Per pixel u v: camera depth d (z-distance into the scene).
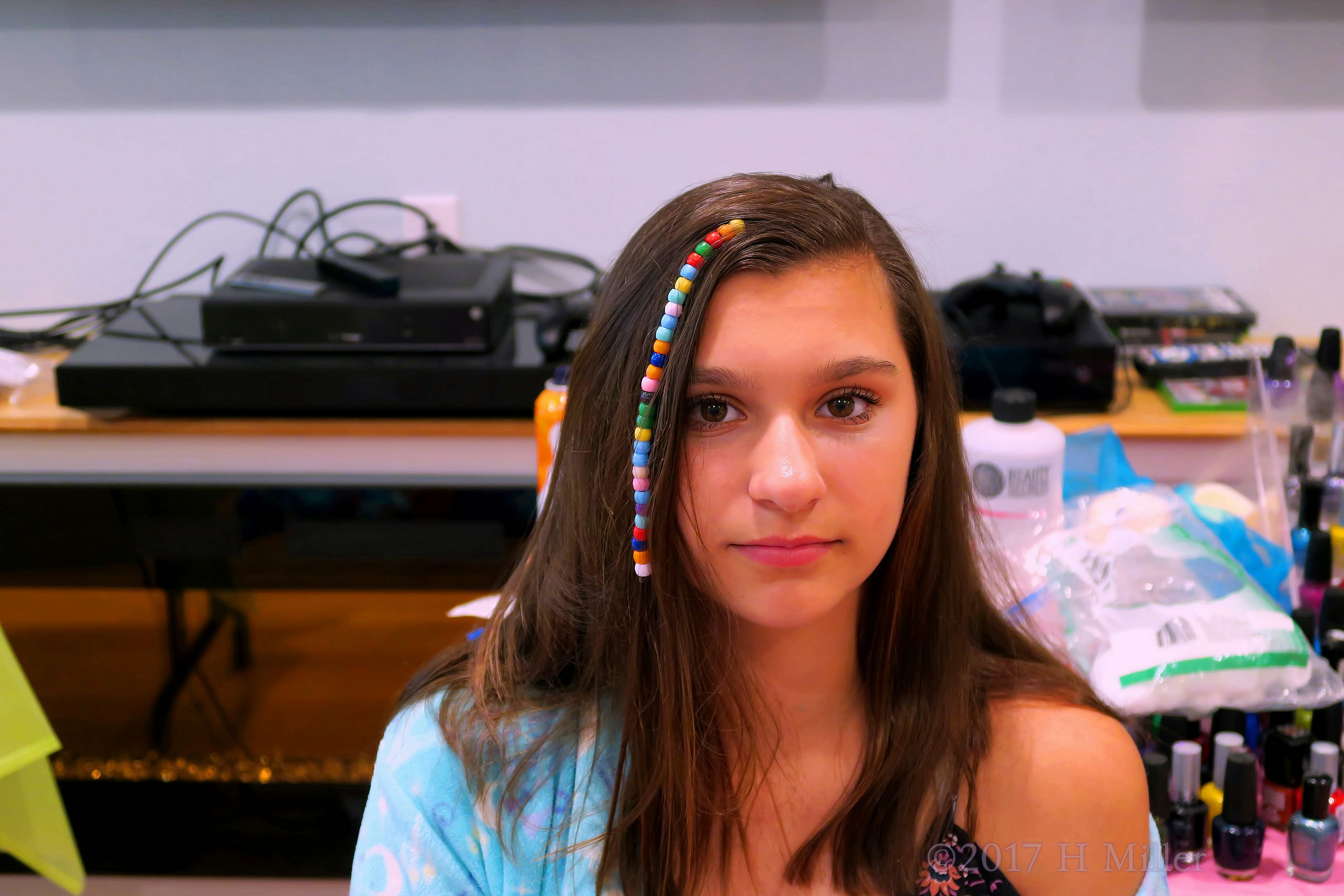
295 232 1.64
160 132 1.59
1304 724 0.98
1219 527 1.08
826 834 0.71
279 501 1.36
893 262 0.66
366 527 1.36
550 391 1.04
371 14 1.55
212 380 1.36
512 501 1.36
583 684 0.73
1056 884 0.73
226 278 1.62
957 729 0.72
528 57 1.56
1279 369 1.21
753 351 0.59
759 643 0.70
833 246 0.62
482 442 1.39
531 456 1.40
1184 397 1.40
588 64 1.57
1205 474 1.36
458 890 0.69
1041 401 1.38
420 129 1.60
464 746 0.71
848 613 0.70
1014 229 1.62
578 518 0.71
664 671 0.68
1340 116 1.55
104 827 1.32
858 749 0.73
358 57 1.57
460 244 1.65
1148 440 1.35
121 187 1.62
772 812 0.72
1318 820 0.87
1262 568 1.07
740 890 0.72
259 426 1.38
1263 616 0.91
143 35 1.55
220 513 1.37
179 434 1.39
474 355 1.39
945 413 0.70
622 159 1.61
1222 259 1.62
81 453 1.41
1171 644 0.89
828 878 0.71
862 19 1.54
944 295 1.48
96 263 1.65
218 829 1.32
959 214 1.62
